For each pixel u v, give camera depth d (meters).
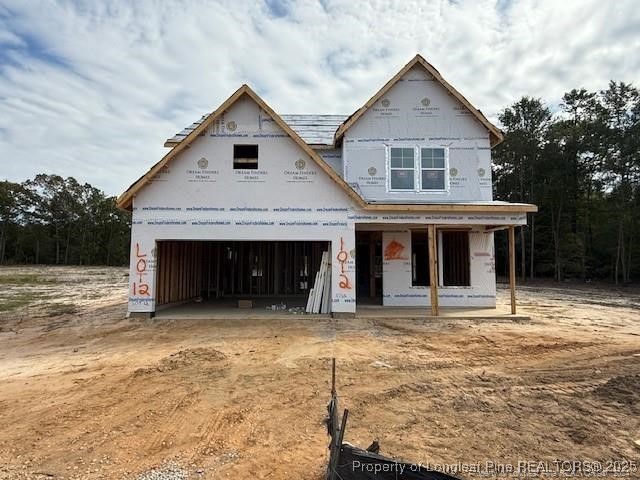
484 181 13.87
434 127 14.09
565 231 33.66
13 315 12.46
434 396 5.52
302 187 12.30
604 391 5.57
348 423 4.66
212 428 4.57
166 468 3.70
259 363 7.19
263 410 5.08
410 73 14.24
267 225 12.19
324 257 13.05
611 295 20.86
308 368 6.88
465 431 4.45
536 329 10.40
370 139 14.05
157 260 12.90
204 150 12.28
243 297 18.00
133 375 6.49
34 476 3.55
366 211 12.22
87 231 66.31
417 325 10.89
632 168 29.59
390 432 4.43
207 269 18.50
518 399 5.39
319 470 3.65
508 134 35.53
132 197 12.05
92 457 3.90
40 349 8.32
